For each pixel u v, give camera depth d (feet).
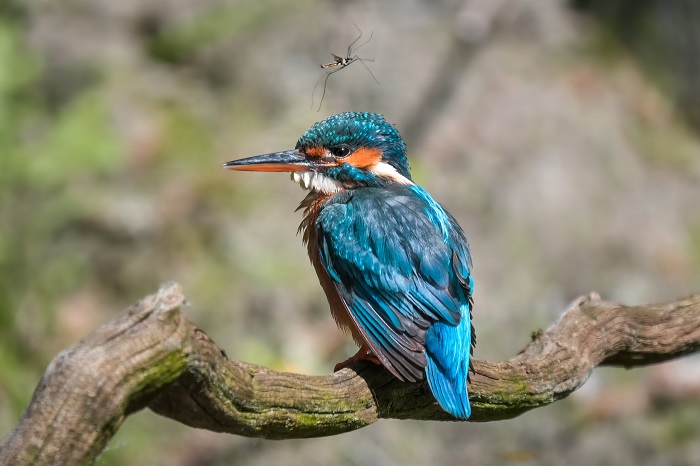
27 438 12.85
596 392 42.01
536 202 46.32
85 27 52.80
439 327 20.85
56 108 50.08
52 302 44.55
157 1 54.19
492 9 52.06
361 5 52.13
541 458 39.96
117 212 46.47
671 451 39.55
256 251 45.55
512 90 49.29
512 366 20.83
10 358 41.91
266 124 48.88
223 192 47.60
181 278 44.62
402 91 48.85
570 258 45.16
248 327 43.06
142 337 13.67
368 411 18.90
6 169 46.96
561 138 48.21
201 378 14.70
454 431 40.93
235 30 52.60
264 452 40.09
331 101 47.80
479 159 47.32
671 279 44.80
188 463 39.63
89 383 13.14
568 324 21.80
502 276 44.50
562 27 52.06
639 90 50.93
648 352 22.44
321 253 23.32
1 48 49.83
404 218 22.74
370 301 22.11
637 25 52.08
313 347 42.45
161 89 50.98
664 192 47.52
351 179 24.93
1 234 45.57
